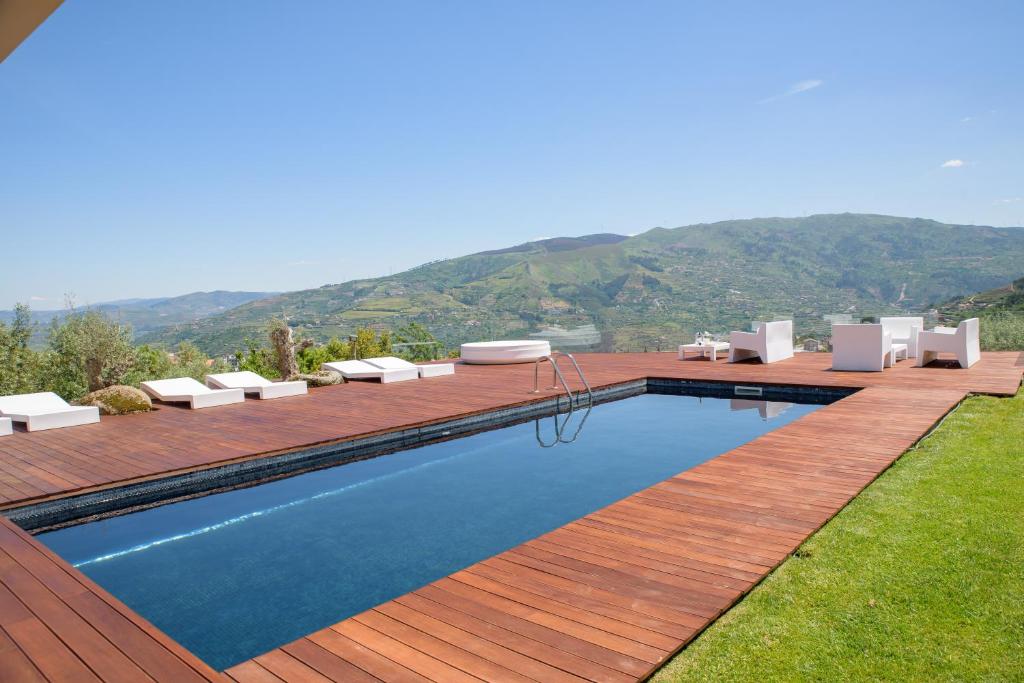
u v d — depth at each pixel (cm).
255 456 592
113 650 239
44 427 732
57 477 523
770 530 358
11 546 365
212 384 994
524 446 710
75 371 1356
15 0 213
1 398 817
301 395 954
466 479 585
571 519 477
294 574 391
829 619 258
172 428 721
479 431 790
